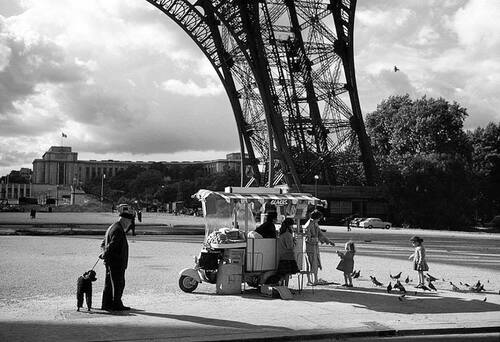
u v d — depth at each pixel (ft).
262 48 280.72
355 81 315.99
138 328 50.34
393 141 455.22
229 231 77.05
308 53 304.91
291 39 303.89
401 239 221.25
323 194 321.93
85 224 260.42
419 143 441.27
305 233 82.89
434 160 375.45
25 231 193.77
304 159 316.40
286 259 75.05
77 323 52.42
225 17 277.23
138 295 71.67
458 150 449.48
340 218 353.10
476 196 459.73
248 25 277.85
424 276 83.30
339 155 325.21
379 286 82.23
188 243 164.96
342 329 51.62
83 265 102.89
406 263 119.55
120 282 59.52
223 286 73.97
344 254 82.23
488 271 109.40
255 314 58.65
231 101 299.58
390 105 495.00
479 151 490.90
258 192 84.79
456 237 263.08
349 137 321.32
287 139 308.40
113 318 55.11
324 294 74.02
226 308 62.13
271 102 283.79
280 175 303.27
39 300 66.13
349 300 69.36
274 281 75.25
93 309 60.13
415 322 55.83
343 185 348.59
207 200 82.17
